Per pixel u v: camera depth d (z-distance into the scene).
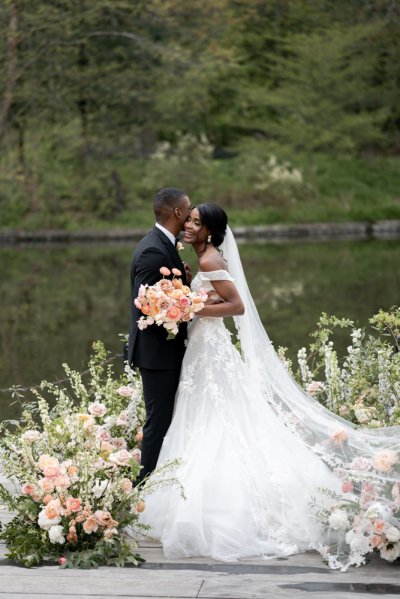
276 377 4.04
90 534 3.62
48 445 3.88
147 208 27.34
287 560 3.54
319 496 3.72
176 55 21.62
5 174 24.81
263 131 31.19
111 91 24.44
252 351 4.01
